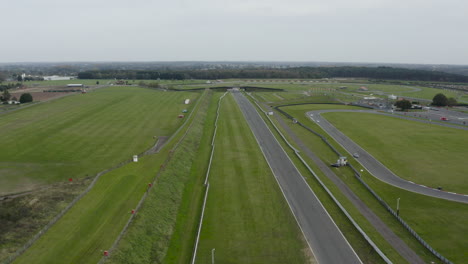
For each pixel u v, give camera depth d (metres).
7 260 31.33
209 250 37.84
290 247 38.25
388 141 83.38
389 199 51.62
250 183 56.22
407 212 47.28
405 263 35.59
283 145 79.38
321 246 38.41
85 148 70.81
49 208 42.03
